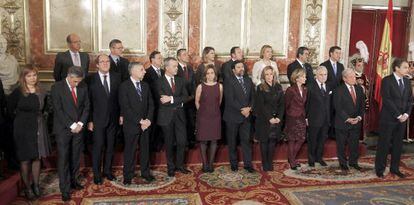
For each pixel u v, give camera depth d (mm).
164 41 6398
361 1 7461
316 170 5355
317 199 4363
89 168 5289
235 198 4363
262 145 5258
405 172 5332
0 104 4324
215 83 5086
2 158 4746
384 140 5035
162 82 4930
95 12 6156
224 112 5207
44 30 6051
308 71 6020
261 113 5176
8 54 5238
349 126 5281
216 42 6566
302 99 5289
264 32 6699
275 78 5199
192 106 5656
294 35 6797
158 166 5434
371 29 7543
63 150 4230
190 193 4492
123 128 4668
